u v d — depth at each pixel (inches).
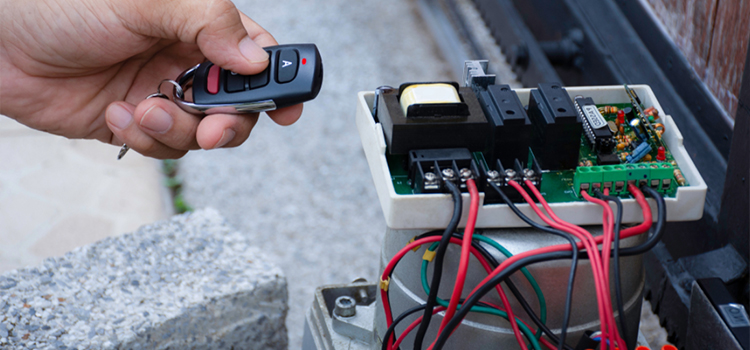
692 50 43.6
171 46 44.6
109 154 96.6
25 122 44.7
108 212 86.6
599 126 28.8
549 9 66.4
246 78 32.9
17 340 36.0
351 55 107.7
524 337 26.5
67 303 38.3
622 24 53.2
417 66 103.6
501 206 25.2
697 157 42.9
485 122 26.3
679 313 37.9
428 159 25.5
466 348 27.3
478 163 27.5
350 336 33.9
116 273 40.6
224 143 36.9
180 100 34.7
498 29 81.4
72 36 38.7
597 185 26.3
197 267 41.6
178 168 93.0
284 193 88.2
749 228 35.3
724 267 36.5
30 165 94.0
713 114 41.5
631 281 27.2
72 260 41.3
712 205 40.1
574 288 25.8
